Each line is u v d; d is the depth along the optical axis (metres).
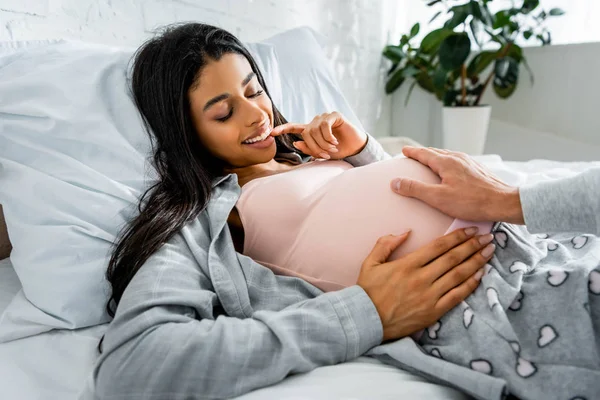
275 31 1.53
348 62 2.05
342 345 0.51
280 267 0.65
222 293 0.58
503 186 0.58
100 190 0.68
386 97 2.62
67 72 0.73
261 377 0.47
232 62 0.75
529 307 0.51
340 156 0.85
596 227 0.51
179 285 0.54
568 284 0.50
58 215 0.64
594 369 0.45
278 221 0.65
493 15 2.14
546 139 2.28
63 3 0.87
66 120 0.69
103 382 0.47
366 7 2.17
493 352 0.48
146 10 1.05
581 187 0.51
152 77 0.76
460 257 0.54
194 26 0.79
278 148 0.95
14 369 0.56
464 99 2.23
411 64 2.35
